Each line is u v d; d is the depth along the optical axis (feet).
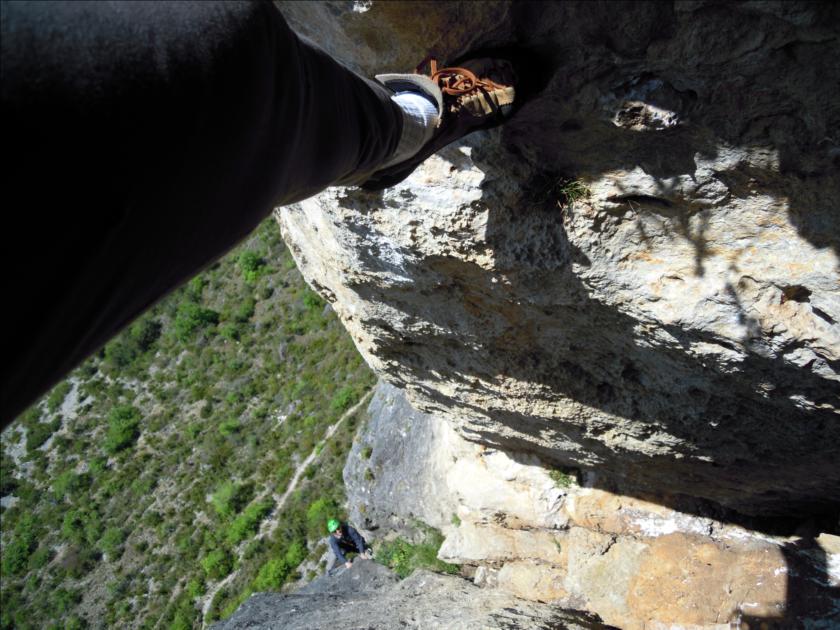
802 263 10.81
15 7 2.93
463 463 29.73
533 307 14.71
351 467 41.34
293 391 79.10
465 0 8.50
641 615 23.44
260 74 4.11
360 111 6.36
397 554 36.60
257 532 67.82
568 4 8.48
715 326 12.37
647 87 9.21
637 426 18.15
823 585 20.02
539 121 10.27
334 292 18.57
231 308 94.02
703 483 20.76
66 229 2.90
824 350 11.65
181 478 81.05
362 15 8.96
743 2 7.67
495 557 29.48
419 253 13.87
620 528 24.86
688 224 11.22
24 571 83.46
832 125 8.84
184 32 3.58
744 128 9.32
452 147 11.07
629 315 13.42
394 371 21.58
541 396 18.92
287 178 4.96
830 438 14.84
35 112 2.77
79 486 88.94
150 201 3.35
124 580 74.90
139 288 3.66
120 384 97.14
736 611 21.21
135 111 3.18
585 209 11.62
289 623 27.84
